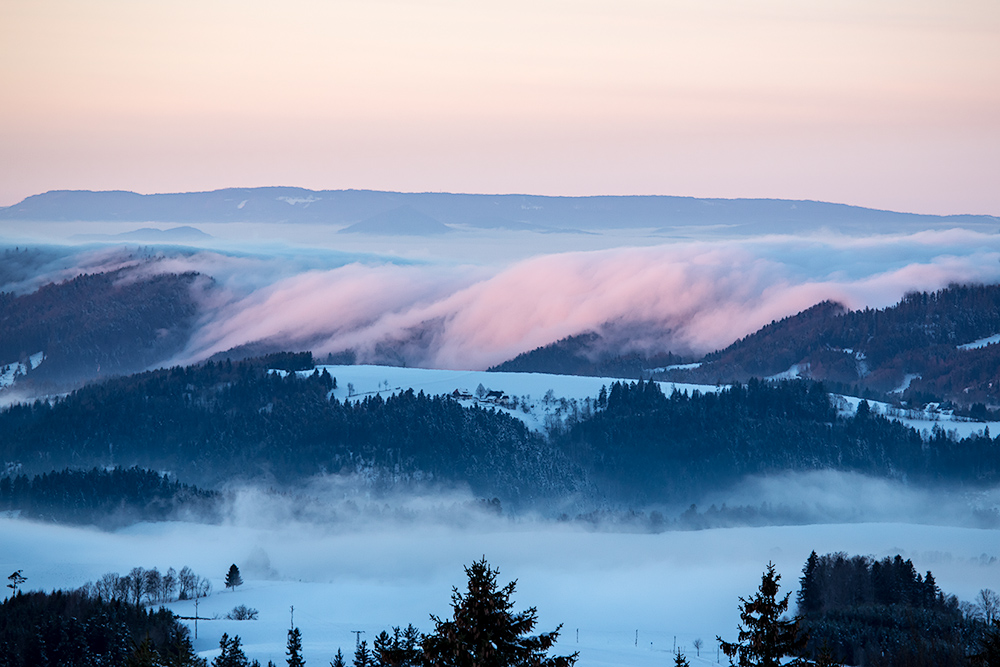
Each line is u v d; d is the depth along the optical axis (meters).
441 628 90.75
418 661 88.94
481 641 87.00
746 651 100.06
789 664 99.00
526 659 88.44
